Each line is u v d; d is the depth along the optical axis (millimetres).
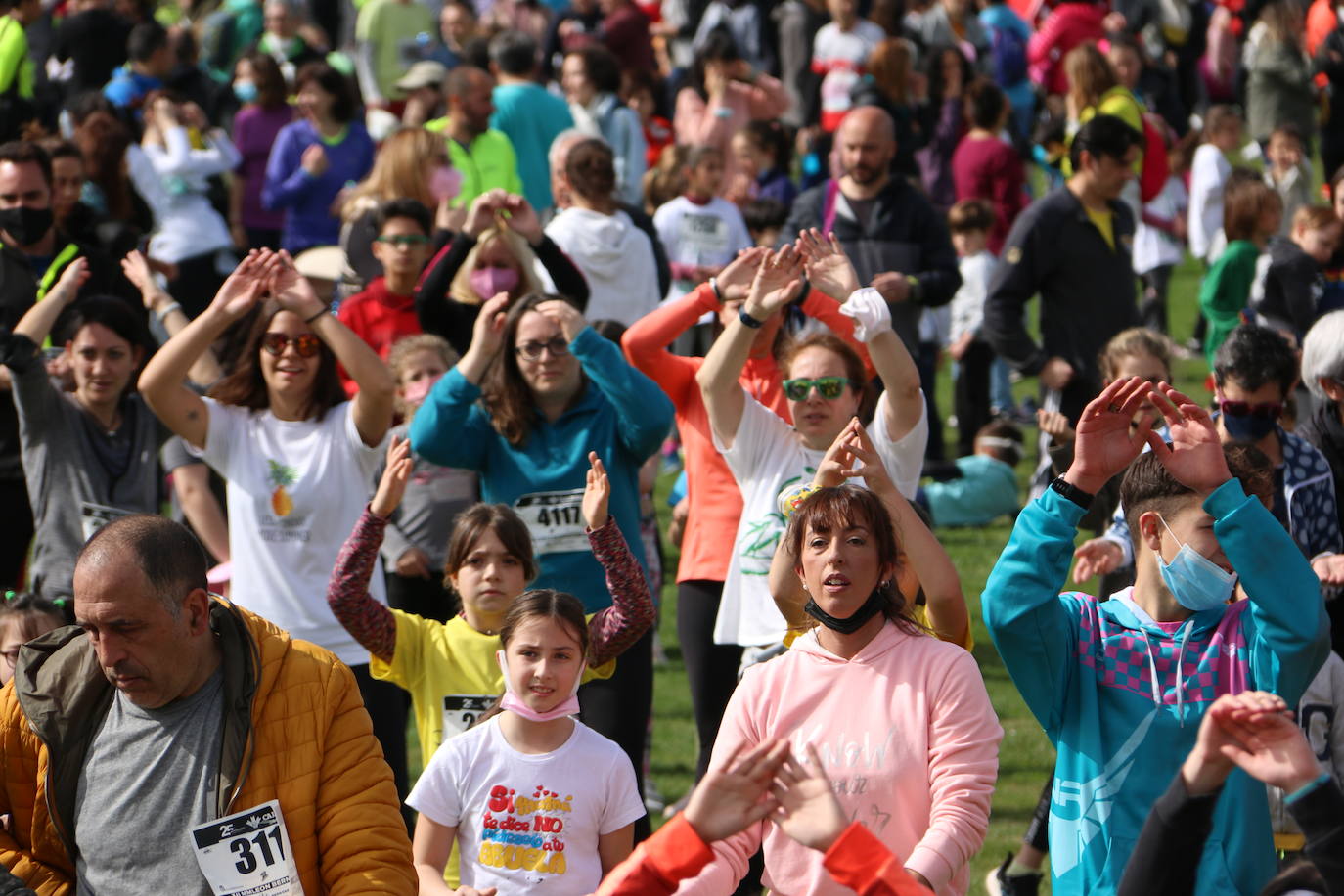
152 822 7984
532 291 16375
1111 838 8477
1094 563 11336
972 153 29141
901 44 29578
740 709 8766
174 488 15414
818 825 6477
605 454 13180
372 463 13156
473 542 11516
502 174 24000
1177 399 8320
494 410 13188
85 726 8102
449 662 11562
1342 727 9867
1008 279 18109
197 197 26484
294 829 8086
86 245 18062
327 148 27359
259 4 41219
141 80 32688
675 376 13773
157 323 22078
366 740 8344
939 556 9422
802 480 12453
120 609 7652
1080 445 8547
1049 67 40188
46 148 18203
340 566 11398
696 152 23500
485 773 9875
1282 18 39406
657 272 21203
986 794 8375
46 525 14055
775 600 10031
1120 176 18016
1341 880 6449
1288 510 11758
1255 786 8281
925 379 24562
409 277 17703
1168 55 45094
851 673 8648
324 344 13086
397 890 8094
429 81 30031
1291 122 39719
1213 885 8148
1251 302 20547
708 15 42281
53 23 38719
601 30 40781
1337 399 12047
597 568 12922
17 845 8352
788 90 40562
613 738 12133
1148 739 8484
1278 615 8117
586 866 9828
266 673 8133
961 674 8555
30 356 13727
